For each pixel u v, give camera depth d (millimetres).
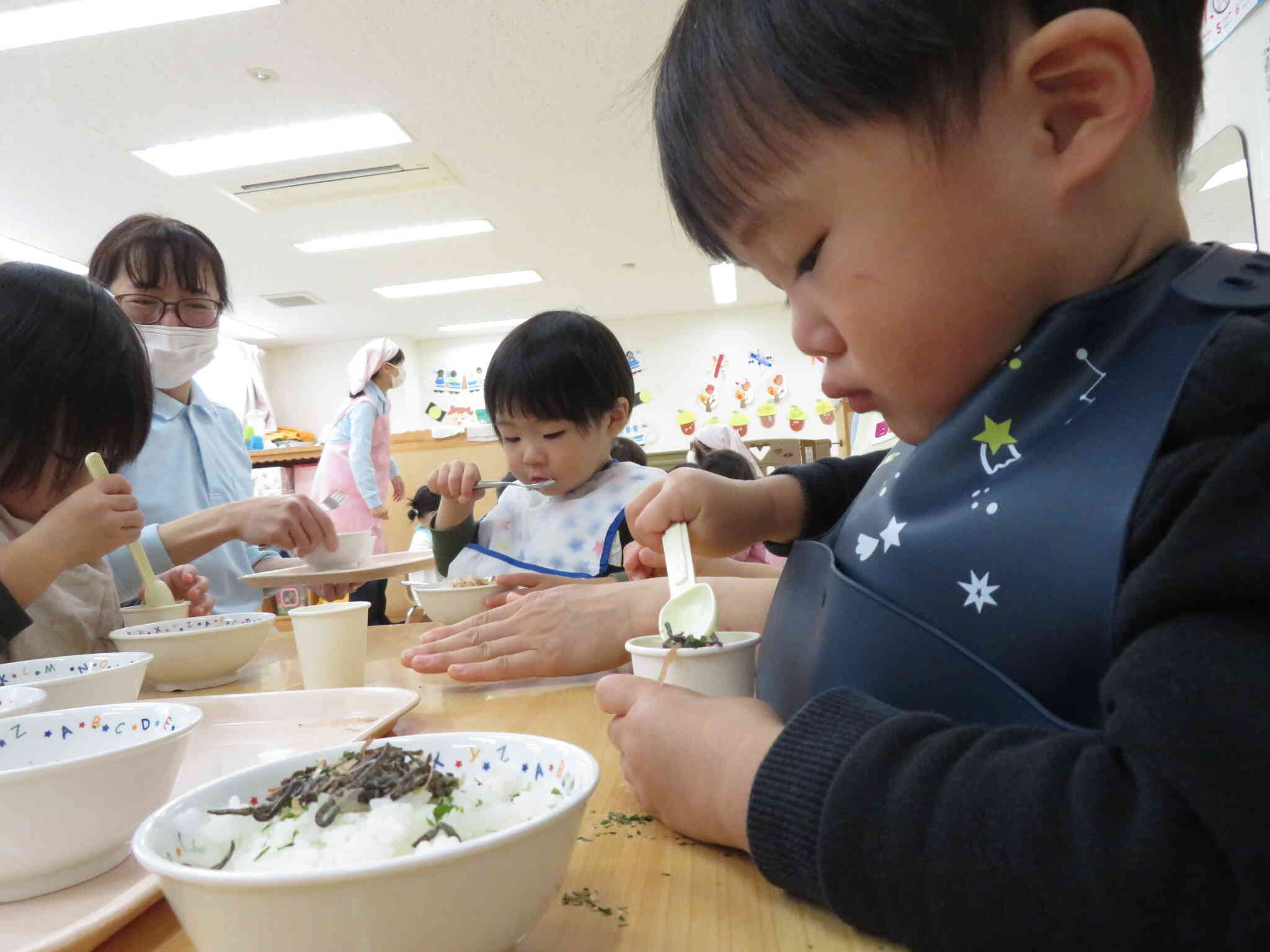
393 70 3074
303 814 382
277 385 7262
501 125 3521
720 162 432
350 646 930
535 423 1541
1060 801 283
